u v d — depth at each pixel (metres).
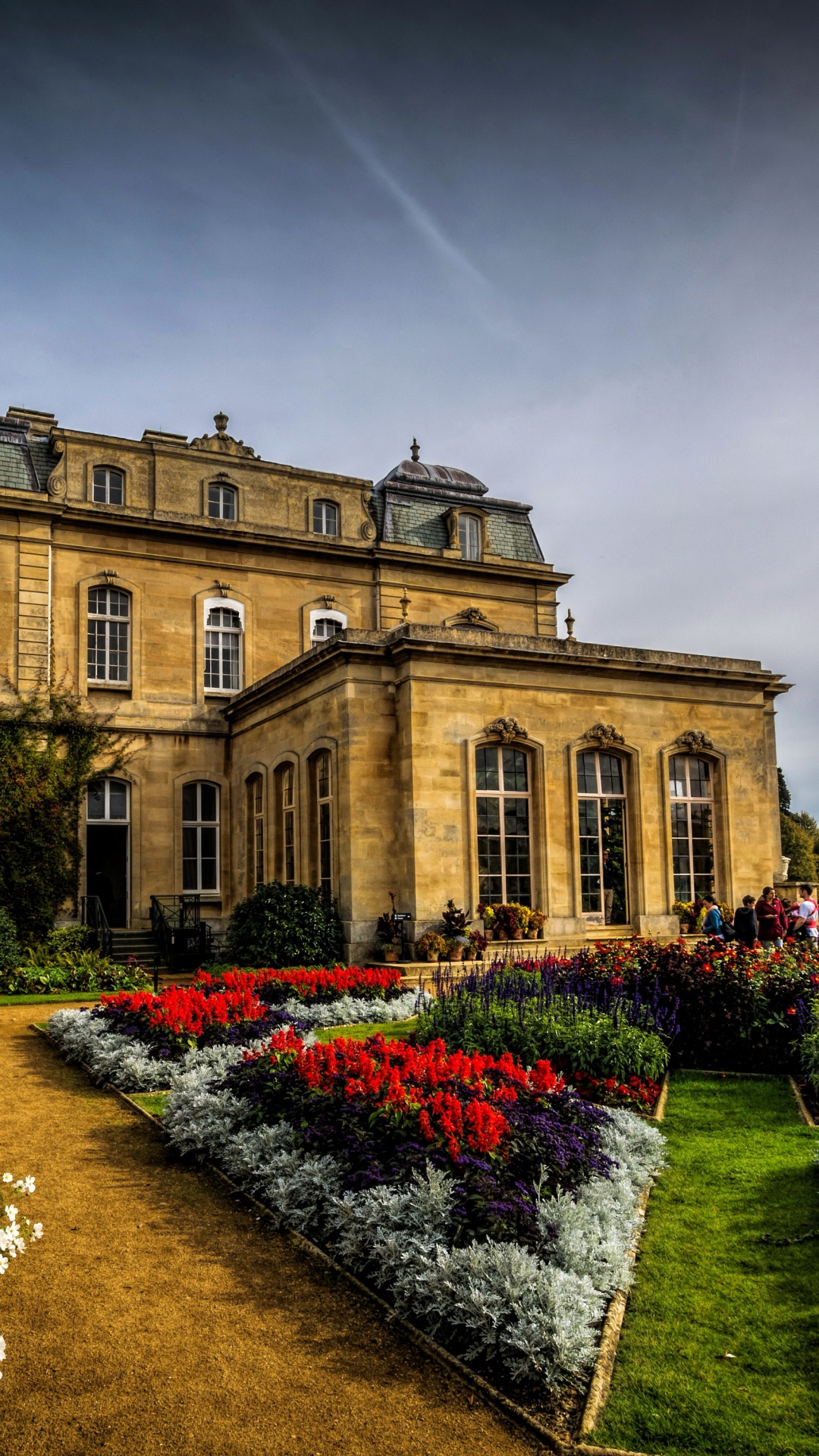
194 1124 7.91
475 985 11.61
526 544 30.59
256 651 26.03
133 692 24.45
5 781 22.06
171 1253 6.19
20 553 23.20
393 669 19.28
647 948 13.15
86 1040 11.09
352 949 18.14
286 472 27.06
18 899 21.78
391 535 28.22
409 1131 6.67
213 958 21.45
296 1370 4.88
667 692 21.89
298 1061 8.11
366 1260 5.90
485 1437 4.44
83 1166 7.72
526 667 20.11
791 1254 6.15
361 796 18.66
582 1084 9.66
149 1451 4.23
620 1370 4.96
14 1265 5.96
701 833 22.23
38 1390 4.65
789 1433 4.43
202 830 25.17
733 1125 8.91
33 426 26.30
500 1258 5.31
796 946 14.24
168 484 25.47
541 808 19.97
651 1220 6.77
